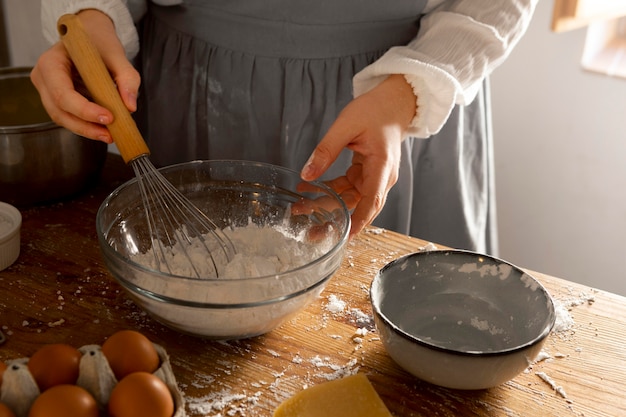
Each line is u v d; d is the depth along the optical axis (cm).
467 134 108
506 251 167
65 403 50
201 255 71
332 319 72
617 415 61
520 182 159
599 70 140
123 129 70
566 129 149
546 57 144
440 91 81
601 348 69
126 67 76
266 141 98
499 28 86
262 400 61
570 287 78
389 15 90
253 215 80
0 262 75
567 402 62
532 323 65
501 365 58
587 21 130
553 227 159
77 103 70
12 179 85
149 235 74
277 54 92
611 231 153
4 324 68
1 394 52
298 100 93
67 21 70
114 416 52
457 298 70
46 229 85
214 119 98
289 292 62
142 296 61
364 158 77
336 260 66
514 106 152
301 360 66
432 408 61
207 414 59
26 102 97
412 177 104
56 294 73
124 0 89
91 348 56
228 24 91
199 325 63
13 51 167
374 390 62
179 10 94
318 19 88
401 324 68
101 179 98
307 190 76
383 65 82
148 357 56
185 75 98
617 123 142
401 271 69
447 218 110
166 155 105
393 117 79
